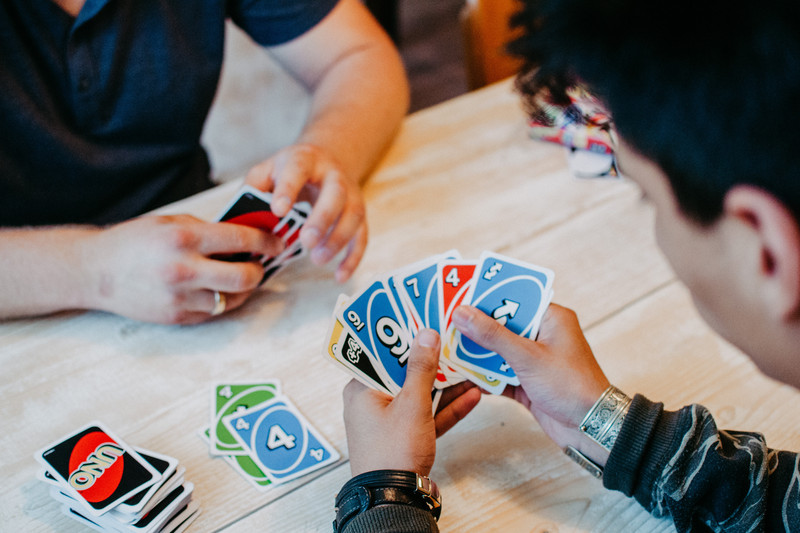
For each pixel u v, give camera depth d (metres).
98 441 0.79
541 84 0.61
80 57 1.22
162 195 1.46
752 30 0.39
